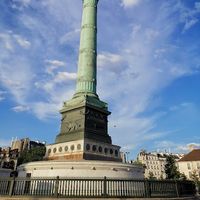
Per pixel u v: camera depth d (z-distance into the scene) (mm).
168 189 21656
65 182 20266
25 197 18719
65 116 38375
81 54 41438
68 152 33750
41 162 29734
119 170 29062
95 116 37406
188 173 99250
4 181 20672
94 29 43094
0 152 77750
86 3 45219
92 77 39969
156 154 132750
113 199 18562
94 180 19250
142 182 20547
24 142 108500
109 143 37312
